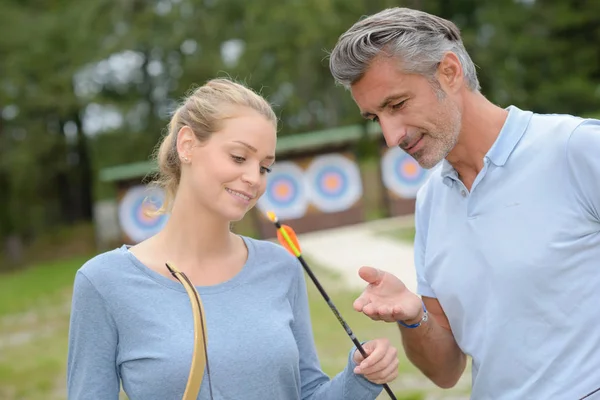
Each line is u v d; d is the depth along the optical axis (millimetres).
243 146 3445
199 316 3344
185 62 33781
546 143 3527
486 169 3611
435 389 9047
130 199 26109
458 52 3617
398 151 26094
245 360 3389
